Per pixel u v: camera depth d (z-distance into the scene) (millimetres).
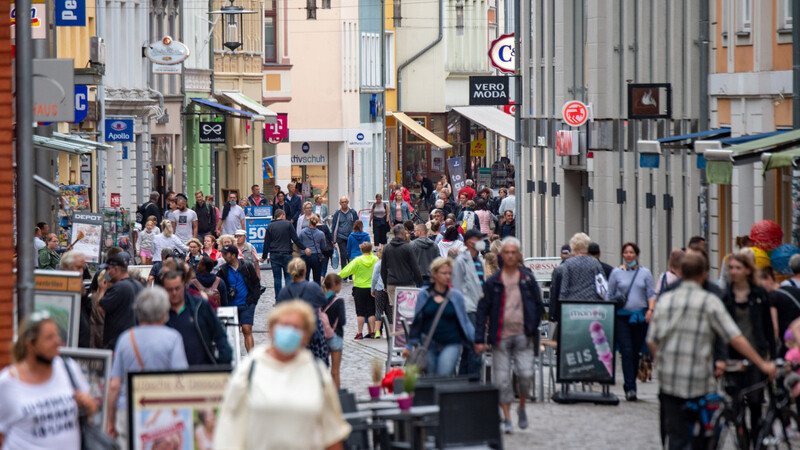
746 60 59406
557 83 81812
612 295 43250
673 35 68625
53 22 61938
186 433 26953
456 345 36781
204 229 93188
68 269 40062
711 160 43250
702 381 28750
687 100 67875
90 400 24484
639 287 42969
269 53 148375
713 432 28953
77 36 97188
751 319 32844
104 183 98750
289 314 21328
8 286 32312
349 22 166125
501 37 112688
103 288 39281
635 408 40688
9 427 23406
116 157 104750
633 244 43312
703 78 59938
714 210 62688
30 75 31344
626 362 42344
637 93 62812
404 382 27812
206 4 131500
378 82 178750
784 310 35406
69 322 35031
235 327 41531
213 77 129875
